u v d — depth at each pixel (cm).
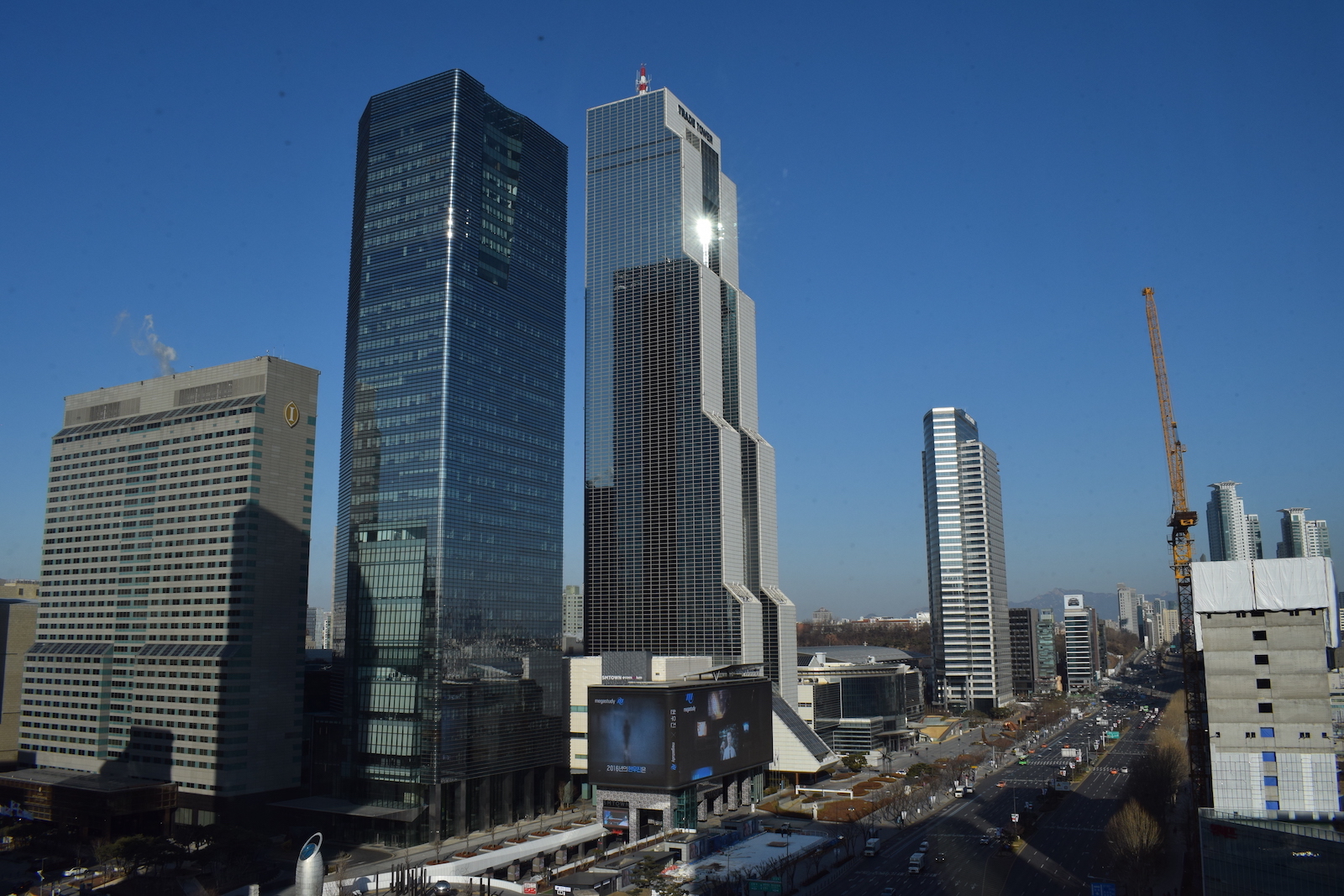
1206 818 16000
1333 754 17875
